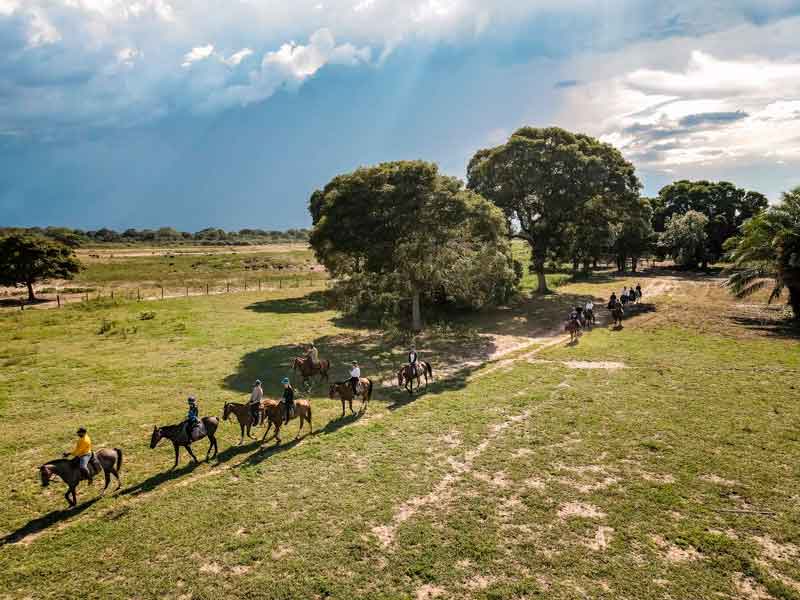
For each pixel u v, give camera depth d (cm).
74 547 1119
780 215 3366
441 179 3472
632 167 5053
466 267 3388
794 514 1154
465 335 3469
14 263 4997
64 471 1288
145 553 1088
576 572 984
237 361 2788
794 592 906
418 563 1022
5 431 1789
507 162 4828
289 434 1783
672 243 7888
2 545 1141
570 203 4762
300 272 7956
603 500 1240
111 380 2406
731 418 1730
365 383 2020
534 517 1177
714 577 960
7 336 3391
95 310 4550
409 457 1530
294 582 979
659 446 1528
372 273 3438
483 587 949
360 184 3334
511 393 2119
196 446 1691
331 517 1208
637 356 2656
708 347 2808
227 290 6112
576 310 3438
